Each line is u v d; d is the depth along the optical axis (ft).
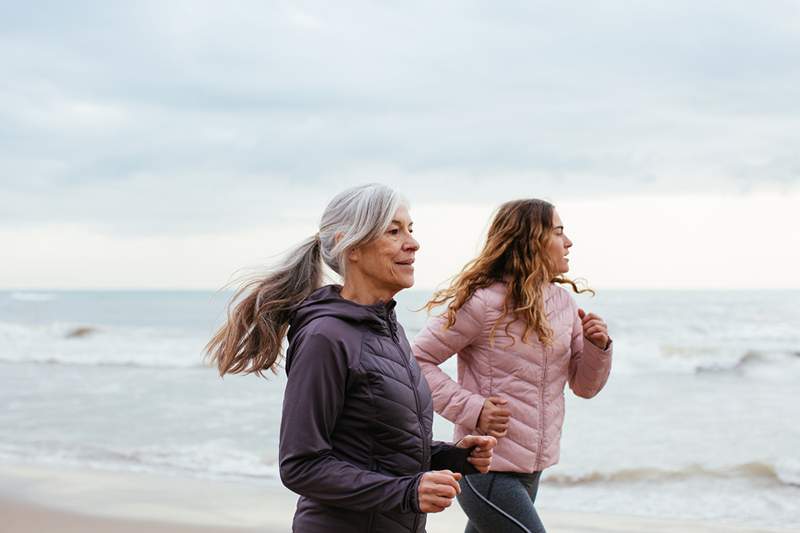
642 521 20.07
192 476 25.53
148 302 133.90
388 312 7.70
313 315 7.37
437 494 6.65
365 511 7.06
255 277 8.07
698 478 24.29
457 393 10.83
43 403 40.98
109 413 37.45
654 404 37.55
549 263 11.21
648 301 90.89
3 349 70.59
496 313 11.06
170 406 39.14
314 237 8.09
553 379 11.18
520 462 10.83
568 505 22.18
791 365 49.29
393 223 7.54
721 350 52.90
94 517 20.77
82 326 76.69
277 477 25.40
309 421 7.00
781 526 19.66
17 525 20.26
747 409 35.83
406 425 7.30
